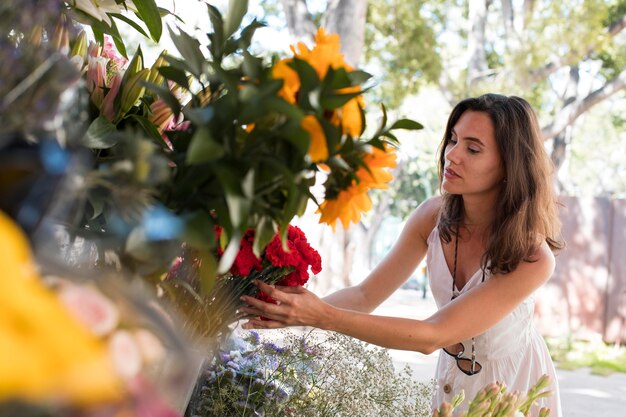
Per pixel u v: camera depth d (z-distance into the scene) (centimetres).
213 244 71
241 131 73
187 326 99
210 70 81
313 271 133
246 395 158
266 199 77
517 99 198
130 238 64
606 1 1156
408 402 171
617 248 1066
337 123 75
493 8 1457
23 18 64
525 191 192
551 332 1083
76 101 58
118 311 39
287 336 172
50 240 47
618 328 1057
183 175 77
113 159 81
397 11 1138
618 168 2419
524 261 191
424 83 1211
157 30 112
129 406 35
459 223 212
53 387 32
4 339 31
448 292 219
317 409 159
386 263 229
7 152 48
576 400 678
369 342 168
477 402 110
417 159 1956
